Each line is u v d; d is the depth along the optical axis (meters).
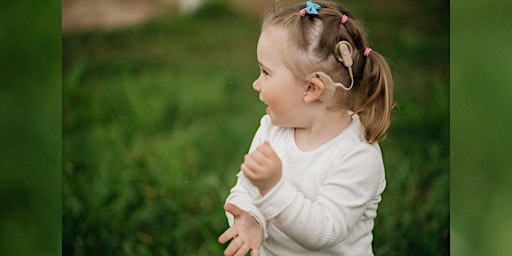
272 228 1.91
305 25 1.89
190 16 4.52
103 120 3.41
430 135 3.12
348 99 1.93
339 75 1.90
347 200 1.82
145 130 3.36
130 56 4.07
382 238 2.65
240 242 1.85
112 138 3.22
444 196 2.82
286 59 1.89
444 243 2.68
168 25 4.42
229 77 3.84
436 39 3.81
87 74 3.84
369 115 1.95
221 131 3.37
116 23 4.42
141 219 2.77
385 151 2.99
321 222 1.77
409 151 3.03
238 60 4.04
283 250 1.92
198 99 3.59
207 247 2.68
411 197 2.80
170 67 3.96
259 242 1.87
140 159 3.07
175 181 2.93
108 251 2.67
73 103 3.45
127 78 3.78
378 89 1.94
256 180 1.73
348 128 1.92
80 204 2.79
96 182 2.88
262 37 1.93
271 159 1.72
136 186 2.91
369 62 1.94
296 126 1.93
